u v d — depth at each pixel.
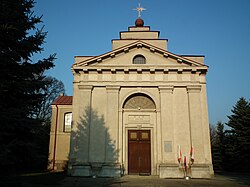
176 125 25.31
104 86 26.28
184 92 26.20
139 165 25.27
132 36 32.97
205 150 25.02
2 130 13.30
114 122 25.23
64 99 37.56
